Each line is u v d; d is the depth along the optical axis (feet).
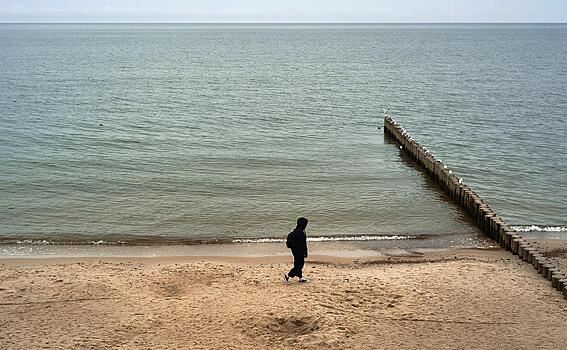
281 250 81.05
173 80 286.66
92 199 101.86
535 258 70.69
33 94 224.53
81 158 128.06
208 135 154.20
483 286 63.52
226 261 76.38
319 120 180.45
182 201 101.55
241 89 254.47
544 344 51.55
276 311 56.59
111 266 72.08
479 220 89.15
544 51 515.09
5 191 105.09
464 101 219.00
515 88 256.32
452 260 75.15
